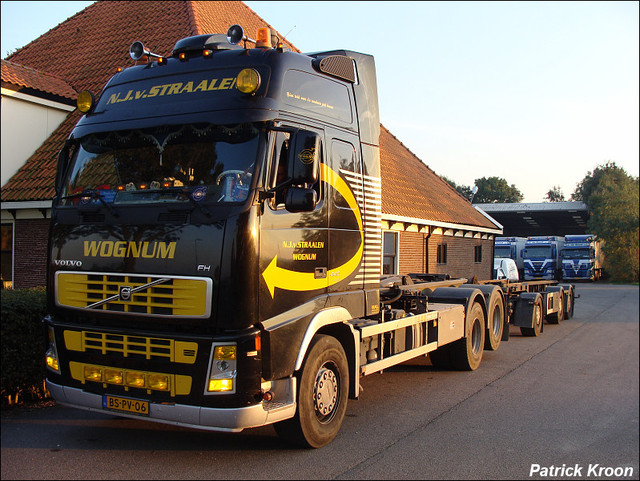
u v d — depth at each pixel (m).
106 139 5.43
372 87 6.70
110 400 4.98
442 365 9.66
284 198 5.06
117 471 4.98
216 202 4.75
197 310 4.65
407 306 7.85
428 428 6.36
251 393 4.66
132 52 5.81
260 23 19.42
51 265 5.37
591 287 39.97
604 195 50.50
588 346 12.50
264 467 5.11
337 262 5.76
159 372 4.80
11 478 4.80
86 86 15.26
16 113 13.62
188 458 5.30
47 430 6.02
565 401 7.61
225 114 4.99
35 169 13.41
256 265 4.74
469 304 9.34
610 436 6.19
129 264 4.94
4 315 6.39
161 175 5.07
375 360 6.57
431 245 19.61
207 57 5.48
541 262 44.75
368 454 5.50
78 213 5.25
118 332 4.94
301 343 5.18
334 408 5.73
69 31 18.77
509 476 5.06
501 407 7.27
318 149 4.80
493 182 80.88
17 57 18.44
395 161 21.19
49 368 5.38
